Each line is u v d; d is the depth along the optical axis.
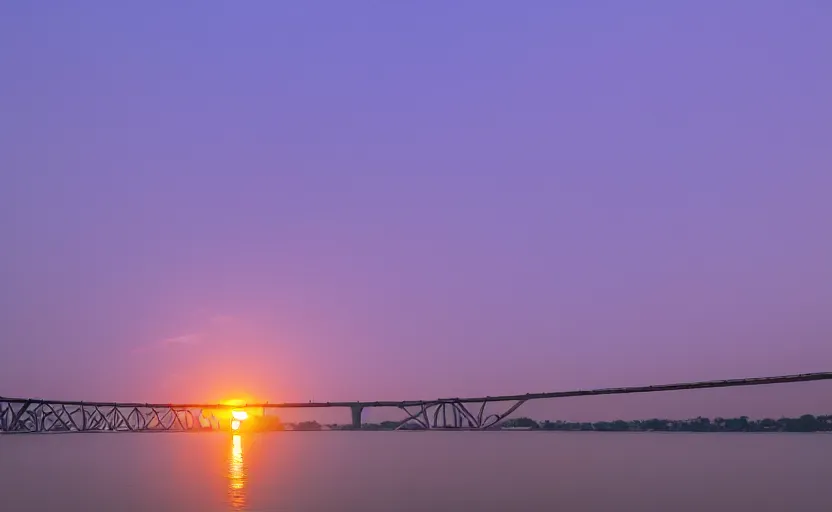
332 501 49.62
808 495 55.31
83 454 113.75
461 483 62.97
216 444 163.62
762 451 129.75
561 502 50.12
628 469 81.31
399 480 65.38
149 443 169.38
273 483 62.50
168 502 49.00
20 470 78.44
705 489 59.34
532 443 168.75
